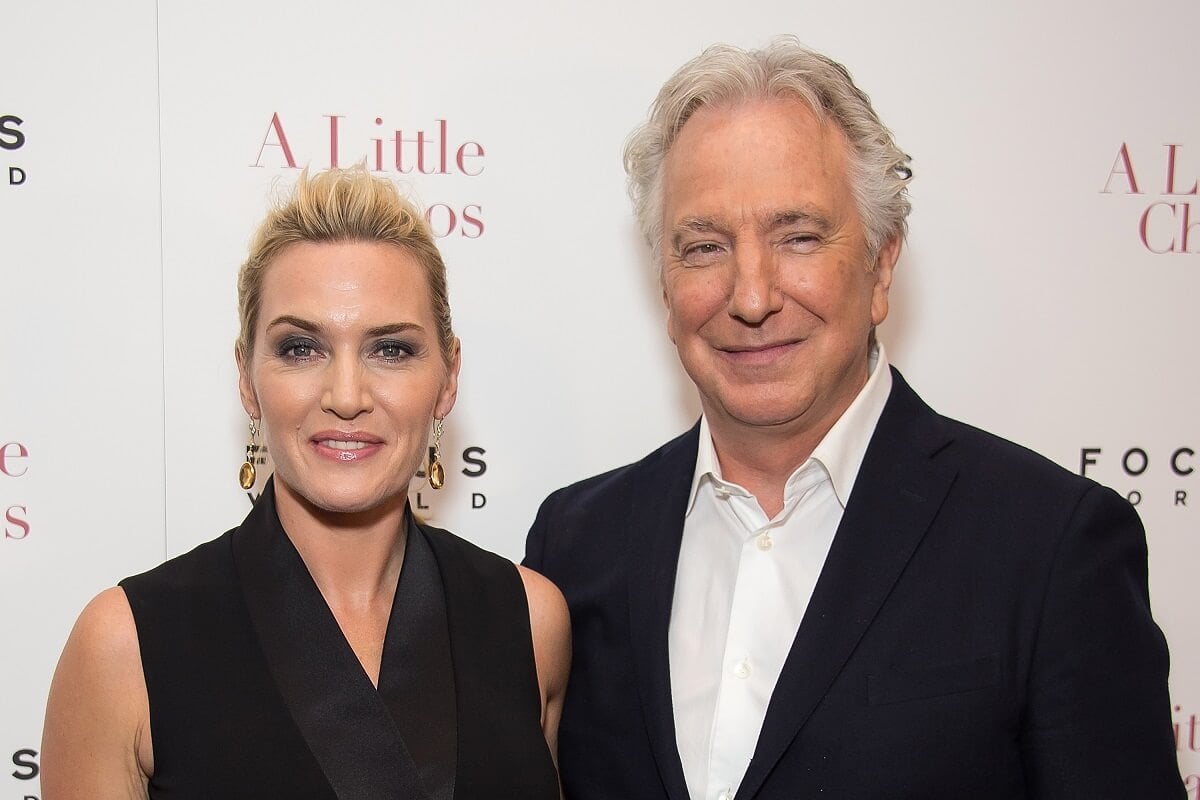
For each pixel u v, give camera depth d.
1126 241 1.89
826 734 1.14
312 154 1.75
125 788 1.11
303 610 1.18
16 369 1.72
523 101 1.78
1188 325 1.91
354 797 1.09
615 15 1.79
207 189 1.73
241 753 1.09
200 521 1.77
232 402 1.77
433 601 1.26
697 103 1.24
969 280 1.87
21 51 1.68
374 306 1.14
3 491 1.72
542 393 1.84
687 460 1.43
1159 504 1.92
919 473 1.24
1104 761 1.09
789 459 1.29
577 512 1.51
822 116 1.20
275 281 1.16
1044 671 1.12
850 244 1.21
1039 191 1.87
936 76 1.84
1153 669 1.12
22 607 1.74
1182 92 1.87
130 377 1.74
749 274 1.16
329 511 1.20
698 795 1.22
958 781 1.12
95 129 1.71
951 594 1.16
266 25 1.73
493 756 1.19
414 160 1.77
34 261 1.71
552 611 1.39
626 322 1.84
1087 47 1.86
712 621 1.30
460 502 1.84
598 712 1.36
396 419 1.17
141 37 1.70
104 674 1.10
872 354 1.36
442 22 1.76
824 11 1.81
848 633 1.16
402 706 1.17
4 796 1.75
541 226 1.81
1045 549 1.14
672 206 1.24
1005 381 1.89
